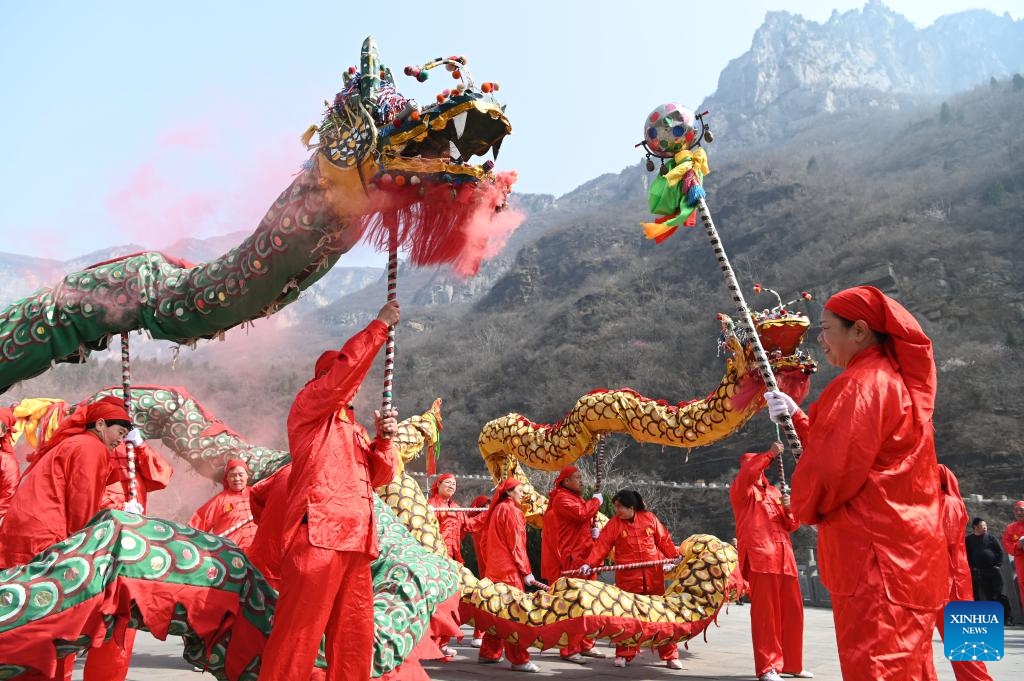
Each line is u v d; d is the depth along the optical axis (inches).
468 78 174.4
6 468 331.6
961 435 2532.0
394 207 171.3
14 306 205.0
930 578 134.4
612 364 3631.9
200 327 204.5
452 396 3676.2
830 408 139.6
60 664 183.2
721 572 305.9
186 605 160.4
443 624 213.2
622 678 296.7
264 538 191.6
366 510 166.9
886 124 6594.5
